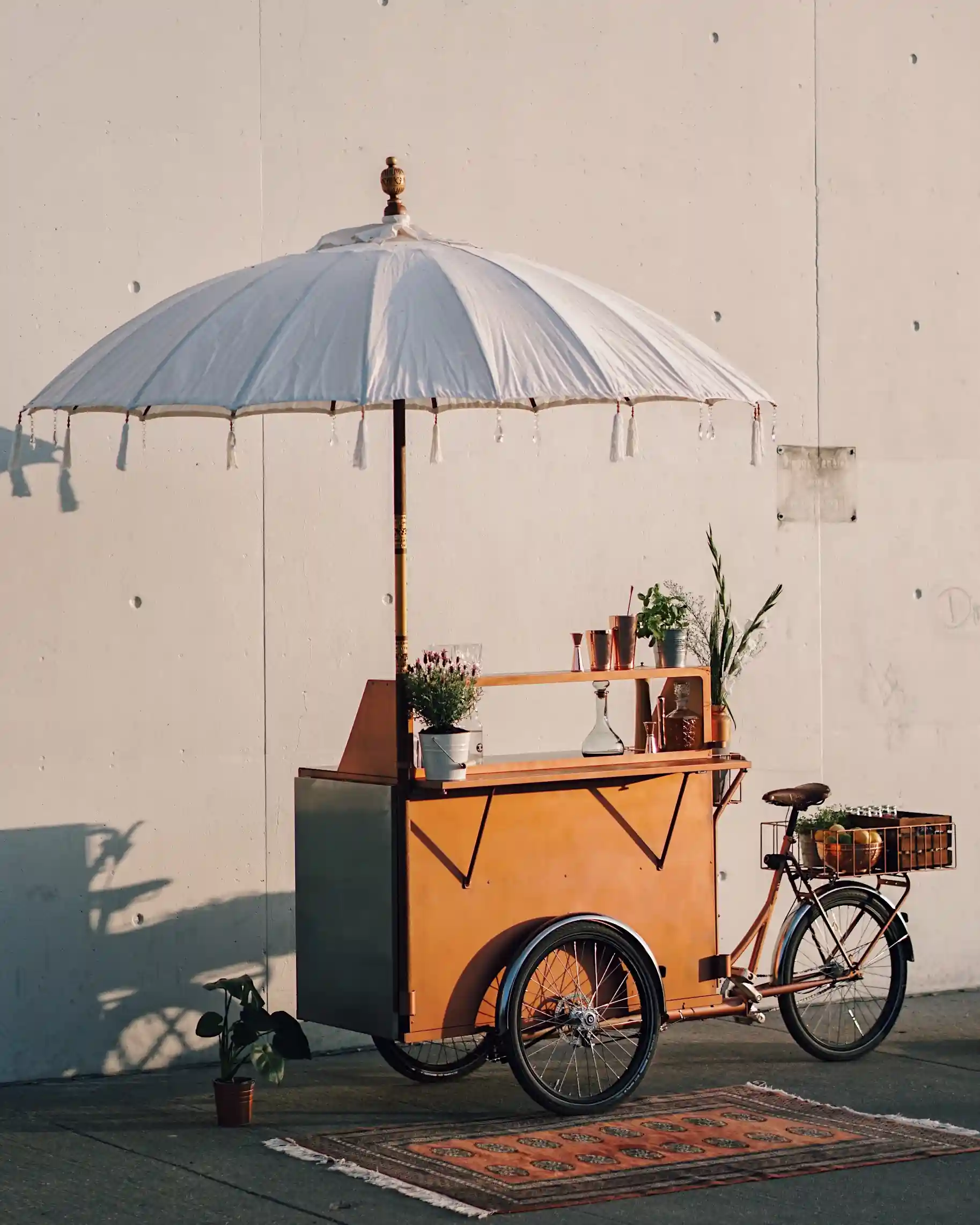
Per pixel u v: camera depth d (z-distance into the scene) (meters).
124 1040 5.89
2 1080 5.71
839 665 7.28
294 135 6.22
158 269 5.99
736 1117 5.21
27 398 5.78
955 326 7.56
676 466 6.92
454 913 5.19
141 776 5.93
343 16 6.30
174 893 5.98
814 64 7.25
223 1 6.10
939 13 7.55
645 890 5.56
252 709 6.11
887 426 7.40
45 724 5.78
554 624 6.65
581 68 6.73
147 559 5.95
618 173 6.81
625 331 5.02
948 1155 4.80
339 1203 4.38
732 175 7.05
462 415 6.48
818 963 7.10
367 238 5.39
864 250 7.35
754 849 7.07
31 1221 4.24
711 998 5.71
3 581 5.73
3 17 5.76
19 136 5.78
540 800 5.36
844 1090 5.61
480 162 6.54
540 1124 5.13
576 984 5.38
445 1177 4.57
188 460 6.01
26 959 5.75
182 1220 4.24
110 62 5.92
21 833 5.74
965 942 7.50
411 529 6.38
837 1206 4.36
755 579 7.09
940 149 7.54
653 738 5.79
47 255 5.82
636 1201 4.40
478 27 6.54
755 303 7.11
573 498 6.70
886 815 6.28
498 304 4.91
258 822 6.12
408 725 5.16
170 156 6.01
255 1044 5.19
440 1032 5.16
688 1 6.96
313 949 5.44
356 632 6.29
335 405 5.91
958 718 7.53
